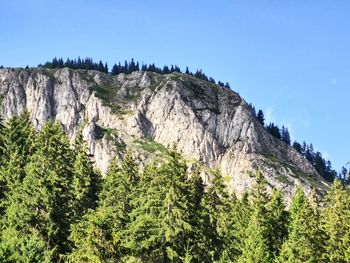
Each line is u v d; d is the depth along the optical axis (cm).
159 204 5434
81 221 5097
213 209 6238
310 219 6062
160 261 5672
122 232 5284
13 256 3431
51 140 6544
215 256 5875
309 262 5759
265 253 6266
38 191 5284
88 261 4306
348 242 6338
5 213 5653
